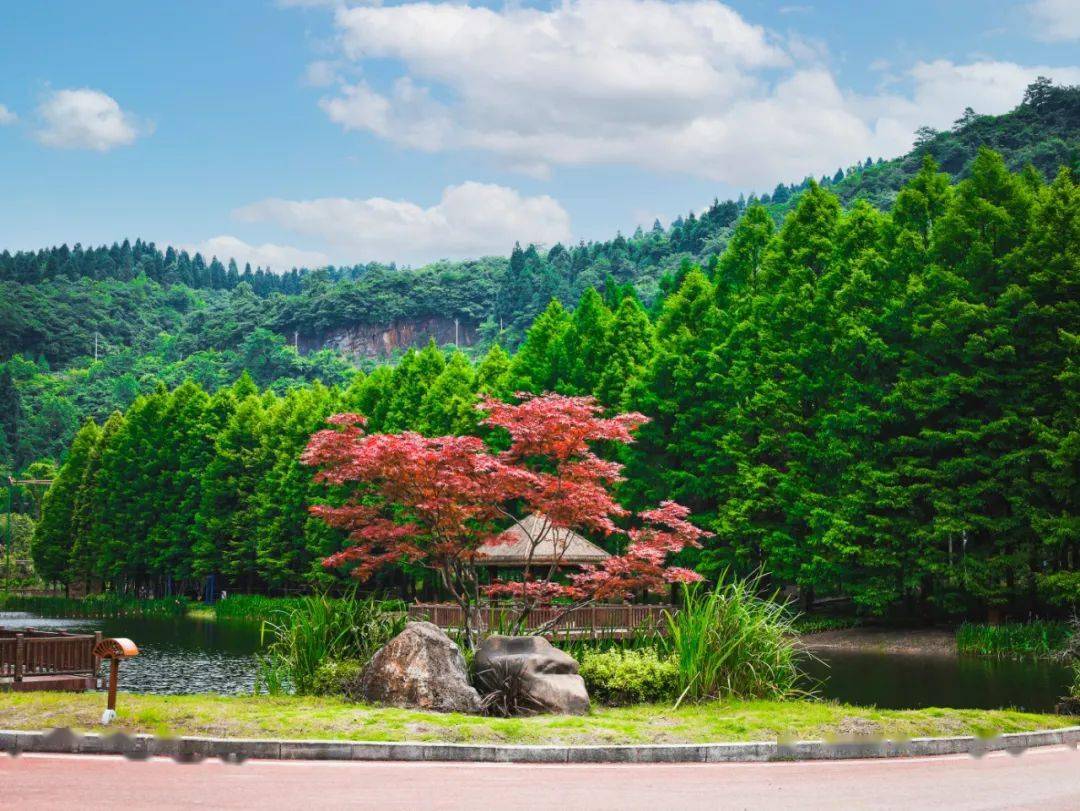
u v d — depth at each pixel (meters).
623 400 59.81
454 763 13.37
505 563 40.97
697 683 21.06
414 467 22.97
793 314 55.75
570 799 10.98
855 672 36.34
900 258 54.12
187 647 49.41
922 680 33.44
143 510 98.50
